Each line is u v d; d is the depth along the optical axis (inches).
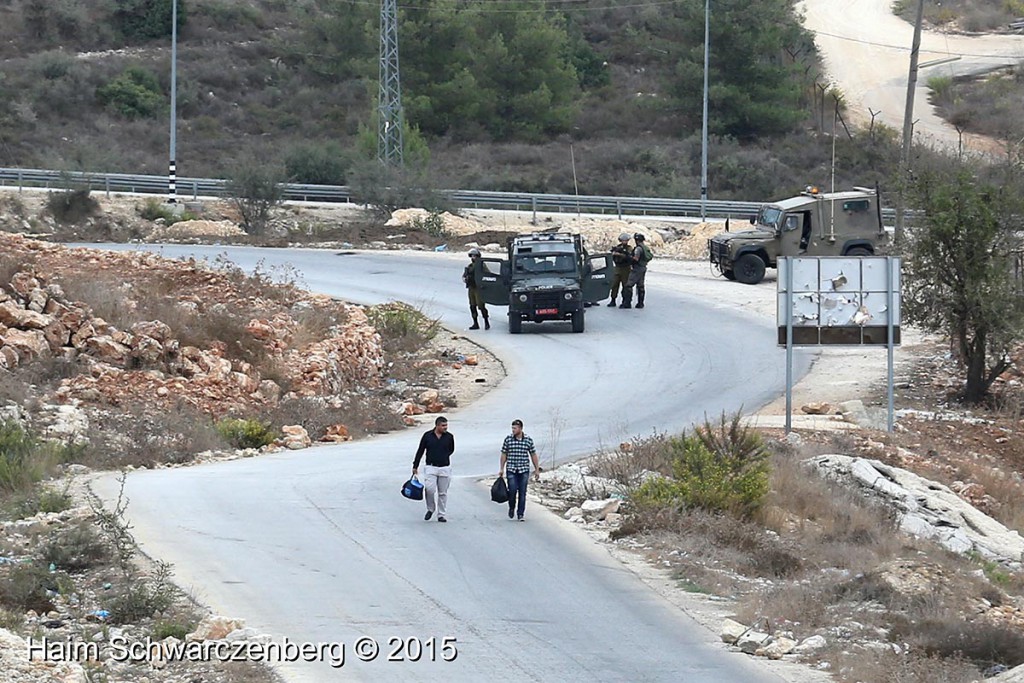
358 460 2731.3
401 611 1651.1
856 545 2167.8
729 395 3634.4
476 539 2015.3
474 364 4165.8
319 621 1596.9
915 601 1792.6
